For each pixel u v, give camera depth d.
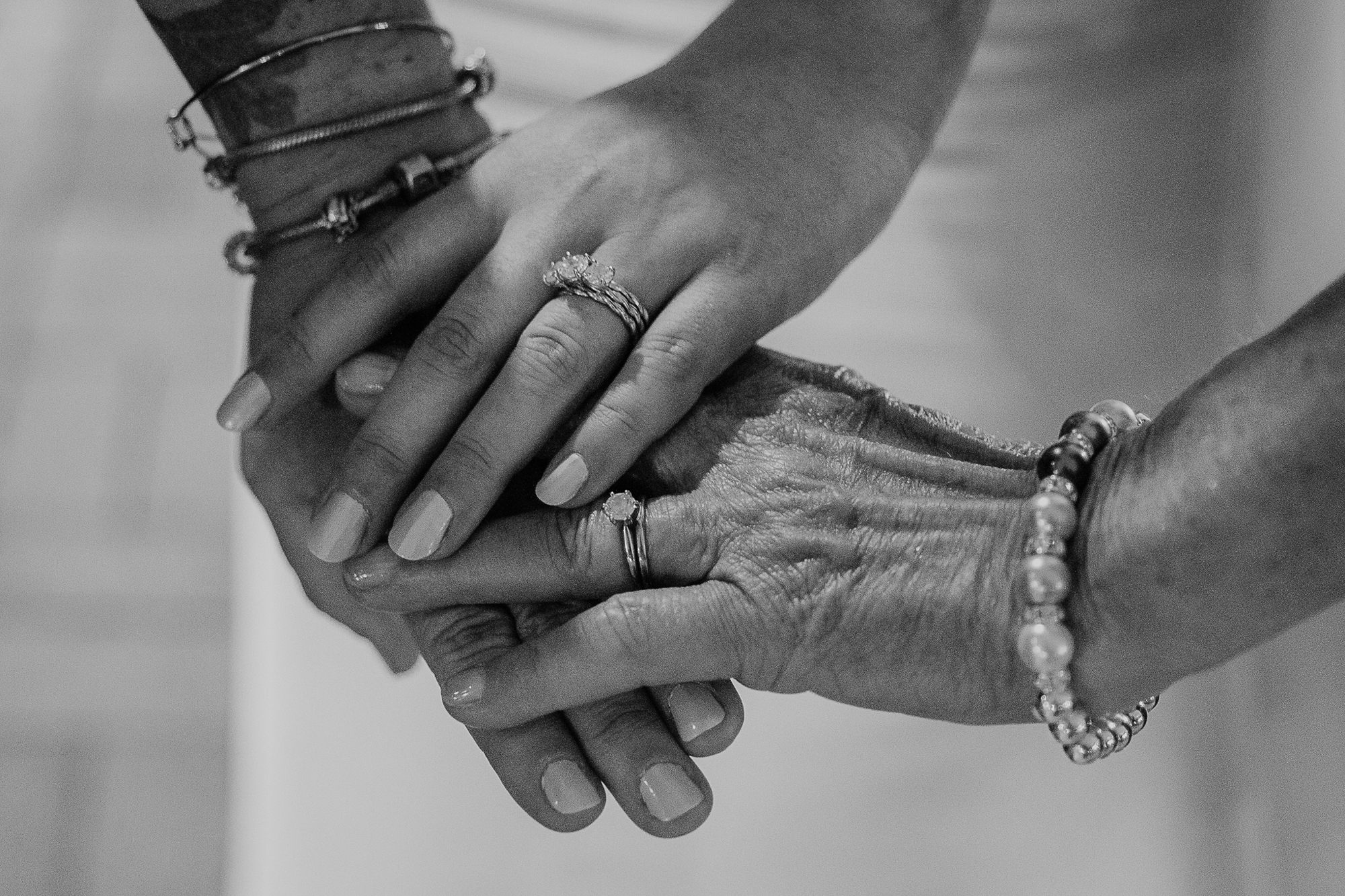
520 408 0.65
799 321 0.78
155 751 1.18
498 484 0.65
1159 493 0.59
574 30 0.86
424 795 0.74
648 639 0.63
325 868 0.73
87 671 1.22
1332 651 0.74
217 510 1.32
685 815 0.65
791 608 0.63
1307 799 0.72
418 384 0.66
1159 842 0.72
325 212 0.71
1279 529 0.57
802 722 0.75
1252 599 0.58
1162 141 0.80
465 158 0.71
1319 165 0.79
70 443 1.35
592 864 0.73
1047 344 0.78
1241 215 0.79
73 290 1.46
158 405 1.38
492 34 0.86
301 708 0.75
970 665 0.62
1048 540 0.60
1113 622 0.60
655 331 0.66
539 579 0.65
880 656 0.62
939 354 0.78
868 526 0.63
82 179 1.56
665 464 0.66
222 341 1.43
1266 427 0.57
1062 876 0.72
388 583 0.66
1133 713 0.63
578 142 0.69
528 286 0.67
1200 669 0.60
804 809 0.73
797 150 0.69
